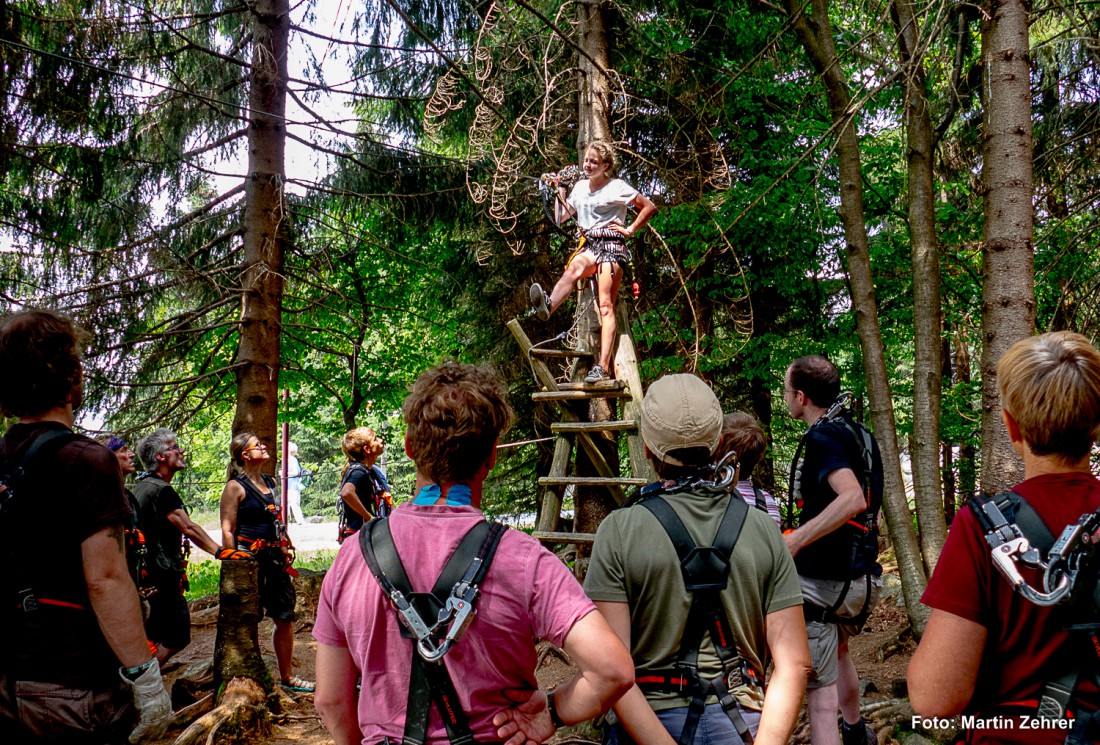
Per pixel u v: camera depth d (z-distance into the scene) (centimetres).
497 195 979
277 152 773
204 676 597
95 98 794
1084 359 162
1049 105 859
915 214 588
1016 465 386
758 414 1150
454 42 1013
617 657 160
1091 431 161
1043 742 150
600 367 535
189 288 826
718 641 203
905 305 1048
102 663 221
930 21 581
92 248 856
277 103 771
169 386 871
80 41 751
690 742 196
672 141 880
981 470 402
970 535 163
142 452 543
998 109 407
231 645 530
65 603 215
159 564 521
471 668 159
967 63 713
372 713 162
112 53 786
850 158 605
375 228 1177
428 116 806
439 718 158
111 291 803
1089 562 150
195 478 1953
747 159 955
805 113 977
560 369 1095
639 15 876
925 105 568
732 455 219
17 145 755
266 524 560
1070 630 150
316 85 795
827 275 1082
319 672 171
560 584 164
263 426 746
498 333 1174
